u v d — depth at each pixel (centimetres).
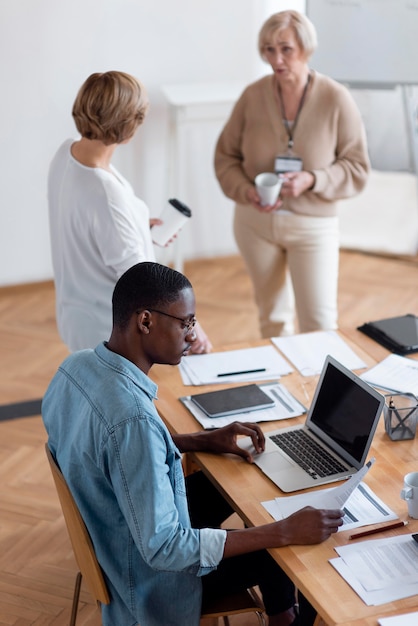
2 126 500
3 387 430
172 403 271
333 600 190
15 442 386
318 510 210
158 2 507
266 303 408
